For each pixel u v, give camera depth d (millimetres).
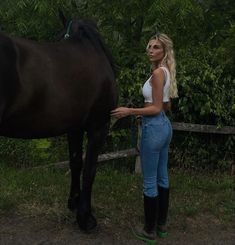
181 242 4133
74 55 3848
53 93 3633
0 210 4496
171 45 3910
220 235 4301
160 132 3883
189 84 5789
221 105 5840
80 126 4051
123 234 4195
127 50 6383
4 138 6211
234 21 6719
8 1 6387
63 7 6305
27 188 5051
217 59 6117
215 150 6035
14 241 3965
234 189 5387
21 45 3557
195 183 5461
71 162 4438
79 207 4152
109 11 6332
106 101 4070
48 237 4062
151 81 3904
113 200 4867
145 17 6273
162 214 4172
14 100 3473
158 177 4141
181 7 5910
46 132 3771
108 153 5789
